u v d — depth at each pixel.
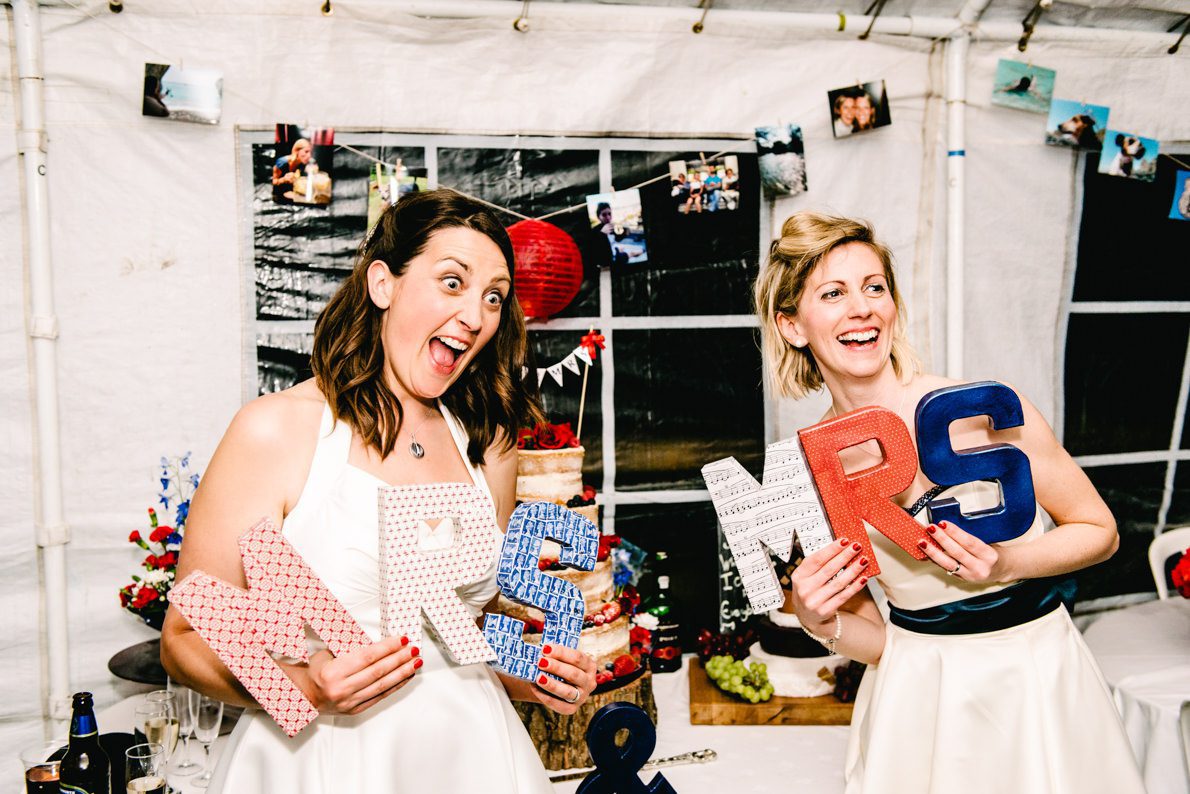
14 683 2.35
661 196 2.67
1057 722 1.56
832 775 2.02
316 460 1.35
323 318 1.47
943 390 1.53
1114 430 2.98
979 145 2.77
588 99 2.60
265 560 1.25
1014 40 2.71
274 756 1.31
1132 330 2.96
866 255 1.69
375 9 2.43
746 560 1.63
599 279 2.67
